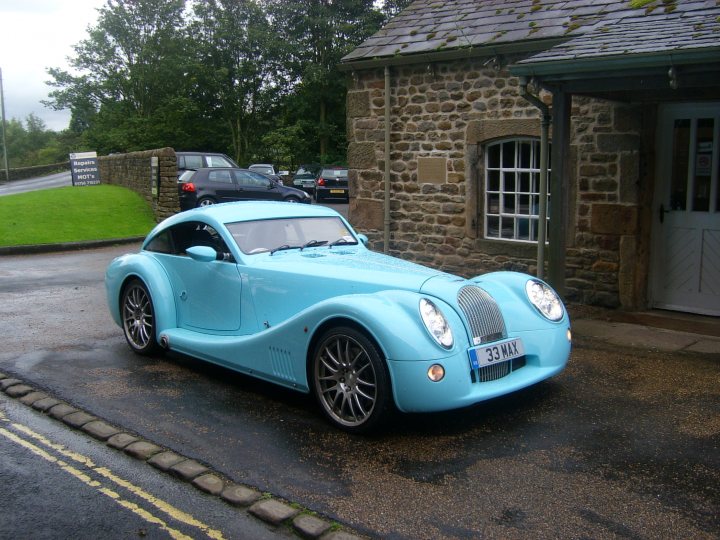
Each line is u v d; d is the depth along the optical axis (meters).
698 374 5.13
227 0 40.16
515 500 3.23
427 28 9.34
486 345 4.08
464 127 8.66
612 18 7.38
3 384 5.08
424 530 2.98
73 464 3.77
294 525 3.04
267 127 41.28
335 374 4.16
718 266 6.99
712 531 2.93
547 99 7.86
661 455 3.70
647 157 7.15
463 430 4.11
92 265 11.66
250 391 4.95
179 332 5.46
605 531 2.94
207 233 5.37
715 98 6.60
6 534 3.03
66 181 37.91
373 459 3.72
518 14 8.61
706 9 6.55
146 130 41.84
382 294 4.06
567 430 4.08
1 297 8.66
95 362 5.71
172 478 3.59
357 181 9.84
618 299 7.45
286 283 4.74
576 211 7.65
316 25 37.50
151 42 43.44
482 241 8.71
